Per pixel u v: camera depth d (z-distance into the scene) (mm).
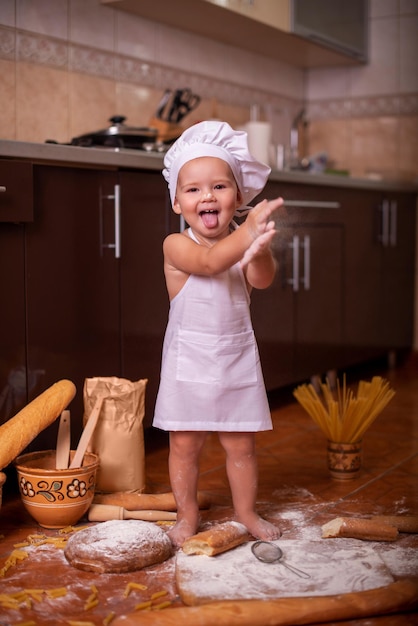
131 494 2104
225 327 1836
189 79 3703
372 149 4457
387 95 4398
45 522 1927
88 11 3150
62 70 3064
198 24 3555
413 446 2771
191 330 1845
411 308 4359
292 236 3240
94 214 2363
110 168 2408
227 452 1909
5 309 2115
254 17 3443
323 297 3508
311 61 4391
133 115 3402
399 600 1526
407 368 4312
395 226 4129
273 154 3820
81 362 2348
